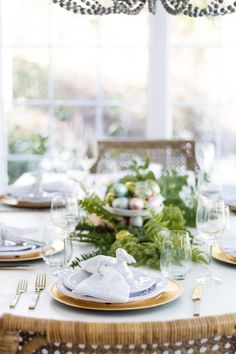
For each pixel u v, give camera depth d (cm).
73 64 497
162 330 109
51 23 489
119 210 217
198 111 514
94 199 225
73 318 148
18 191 298
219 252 204
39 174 298
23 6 484
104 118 508
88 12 228
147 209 216
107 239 211
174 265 167
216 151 506
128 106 510
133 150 379
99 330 109
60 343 115
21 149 498
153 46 473
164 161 381
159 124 480
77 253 203
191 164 379
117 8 228
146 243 197
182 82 514
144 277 164
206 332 111
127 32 499
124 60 503
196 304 157
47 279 178
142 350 114
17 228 225
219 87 503
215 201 185
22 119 495
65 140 502
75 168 371
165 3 232
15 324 111
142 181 237
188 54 511
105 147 376
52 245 197
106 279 156
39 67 492
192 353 115
